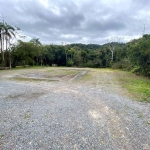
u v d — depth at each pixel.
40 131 2.71
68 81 9.20
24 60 24.73
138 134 2.66
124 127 2.93
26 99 4.81
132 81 9.70
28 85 7.38
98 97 5.29
